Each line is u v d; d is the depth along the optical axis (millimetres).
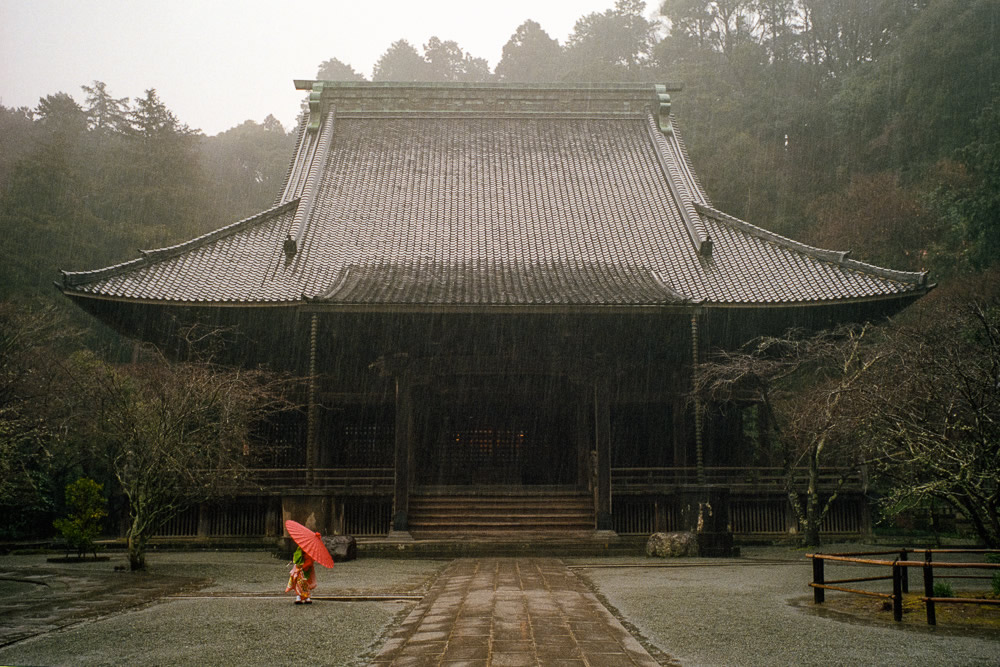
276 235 26953
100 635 8570
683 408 24500
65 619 9695
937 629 8719
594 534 20078
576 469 25562
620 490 21219
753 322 24828
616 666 6934
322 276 24641
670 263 25828
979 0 47562
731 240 27062
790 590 12094
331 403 24531
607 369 21391
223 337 24609
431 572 15562
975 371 13242
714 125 55344
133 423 15711
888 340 19281
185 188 56594
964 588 12312
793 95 58594
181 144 58906
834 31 64812
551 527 21297
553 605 10430
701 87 58375
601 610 9984
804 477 22750
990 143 37000
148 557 19359
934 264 36906
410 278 23953
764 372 21859
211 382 17547
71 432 26016
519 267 25375
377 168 30969
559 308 21906
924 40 48875
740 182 49781
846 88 54656
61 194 50875
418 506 21906
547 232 27859
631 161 31547
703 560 17766
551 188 30219
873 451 17203
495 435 25984
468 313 22359
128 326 24688
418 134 32719
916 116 48656
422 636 8414
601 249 26828
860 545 21625
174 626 9094
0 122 74375
